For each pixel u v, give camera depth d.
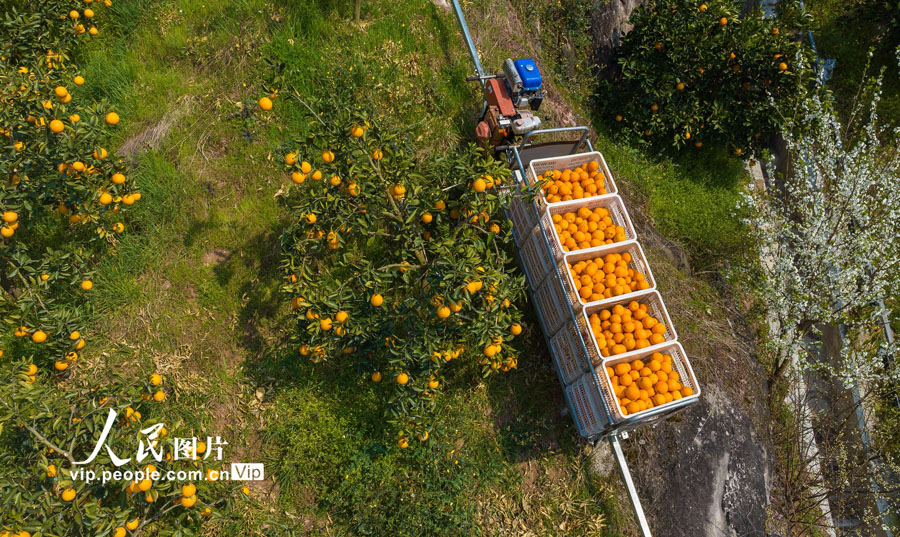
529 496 4.93
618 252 4.92
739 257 6.95
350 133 3.93
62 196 4.21
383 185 4.00
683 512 5.13
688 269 6.73
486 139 5.61
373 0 6.21
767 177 8.32
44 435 3.45
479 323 3.98
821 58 9.09
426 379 4.16
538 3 7.41
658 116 7.05
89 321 4.64
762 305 6.88
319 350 4.18
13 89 3.85
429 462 4.70
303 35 5.83
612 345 4.44
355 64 5.69
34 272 4.16
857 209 5.78
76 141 3.89
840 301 5.92
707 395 5.67
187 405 4.55
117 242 4.89
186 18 5.87
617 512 4.98
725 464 5.45
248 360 4.83
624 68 7.10
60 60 4.92
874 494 5.98
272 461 4.60
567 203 4.84
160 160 5.15
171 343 4.75
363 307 4.25
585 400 4.59
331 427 4.68
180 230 5.05
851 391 6.65
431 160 4.52
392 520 4.46
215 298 4.91
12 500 3.07
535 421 5.14
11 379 3.55
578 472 5.08
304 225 4.06
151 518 3.56
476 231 4.62
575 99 7.38
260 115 5.43
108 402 3.69
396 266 4.00
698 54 6.66
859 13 9.09
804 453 6.23
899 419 6.27
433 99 6.02
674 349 4.55
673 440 5.36
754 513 5.39
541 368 5.33
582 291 4.60
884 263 5.64
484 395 5.11
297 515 4.51
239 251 5.08
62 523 3.33
